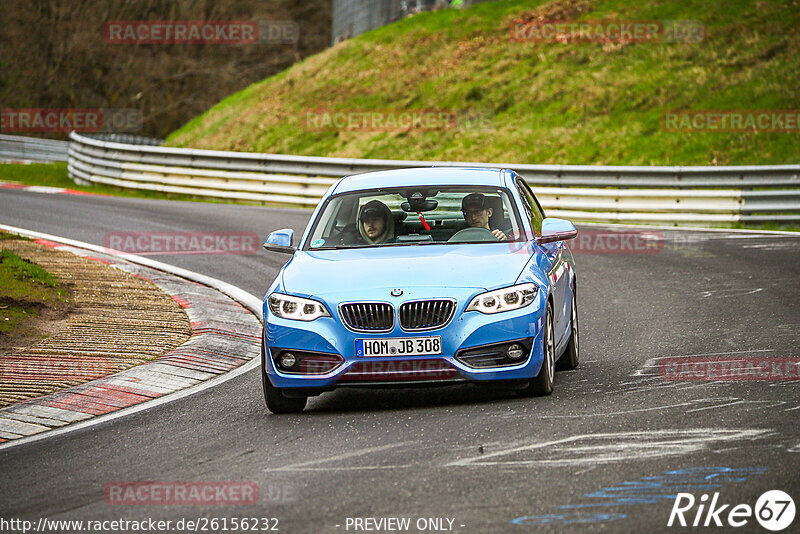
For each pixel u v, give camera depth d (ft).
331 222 87.20
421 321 73.51
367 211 86.33
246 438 69.10
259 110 408.87
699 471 54.39
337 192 89.30
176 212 224.94
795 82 291.58
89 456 66.85
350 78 409.28
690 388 76.33
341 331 73.97
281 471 59.36
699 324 106.93
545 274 79.00
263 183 256.32
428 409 74.64
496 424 67.46
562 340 84.12
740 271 142.61
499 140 318.04
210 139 400.06
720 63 321.93
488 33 411.54
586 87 334.85
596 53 360.48
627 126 299.99
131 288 134.10
